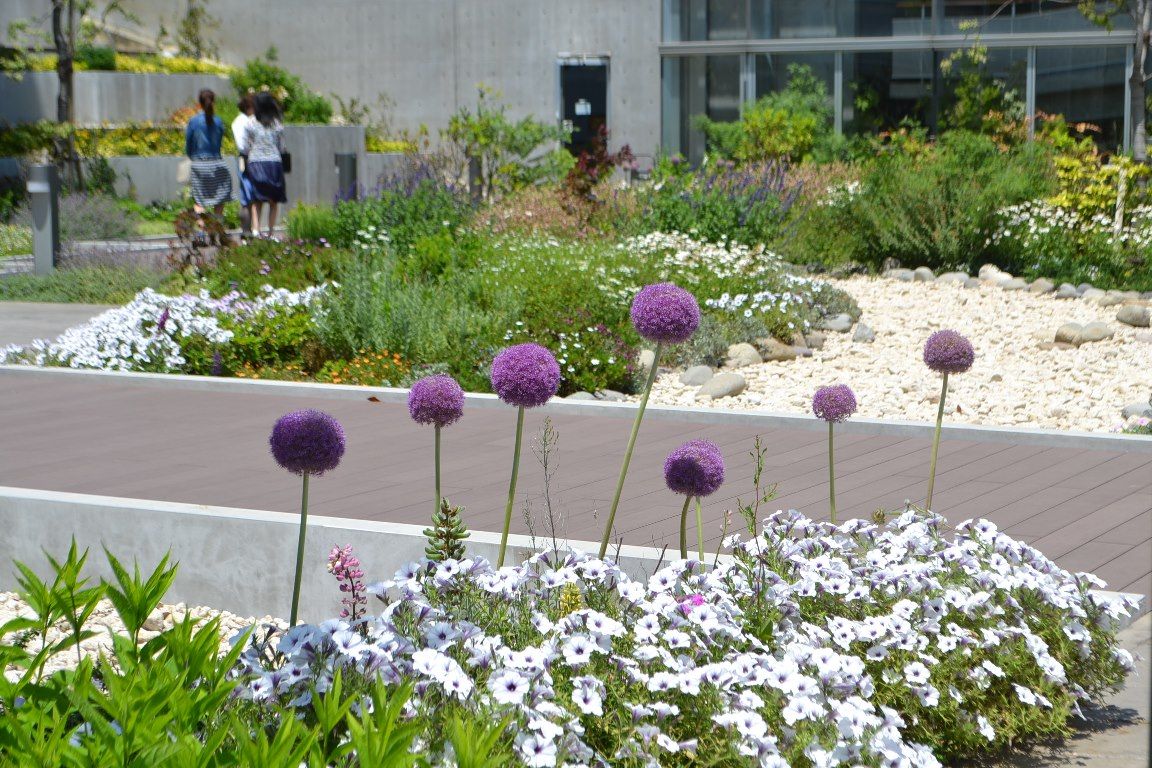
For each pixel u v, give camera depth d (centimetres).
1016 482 712
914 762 334
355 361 1037
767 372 1067
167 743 225
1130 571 550
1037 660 395
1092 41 2256
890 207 1577
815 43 2423
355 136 2675
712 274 1287
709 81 2523
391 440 822
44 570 573
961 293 1394
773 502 662
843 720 325
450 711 288
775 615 380
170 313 1089
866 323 1248
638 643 344
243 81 2816
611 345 1029
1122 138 2261
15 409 923
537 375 392
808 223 1623
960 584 416
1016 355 1112
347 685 297
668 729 325
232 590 546
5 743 233
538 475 724
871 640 379
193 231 1423
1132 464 755
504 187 2025
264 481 711
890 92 2400
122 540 560
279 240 1417
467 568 359
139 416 898
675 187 1616
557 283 1150
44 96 2673
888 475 728
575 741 298
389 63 2953
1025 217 1538
